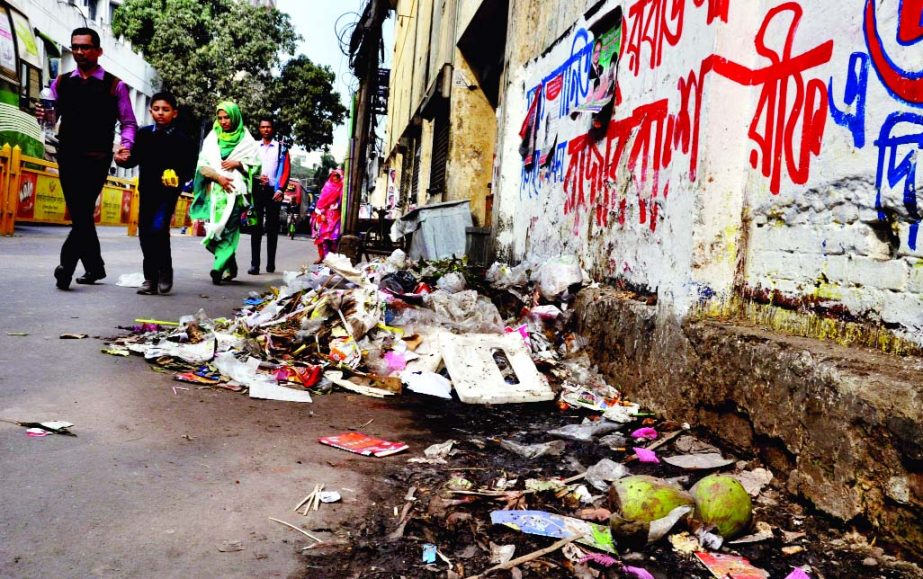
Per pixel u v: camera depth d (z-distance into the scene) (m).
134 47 32.25
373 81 10.78
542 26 6.71
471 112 11.23
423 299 5.14
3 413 2.83
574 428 3.29
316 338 4.24
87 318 4.88
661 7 3.91
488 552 2.01
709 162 3.24
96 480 2.28
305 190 29.70
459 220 8.62
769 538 2.15
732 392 2.83
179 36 31.05
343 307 4.44
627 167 4.30
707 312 3.26
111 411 2.99
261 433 2.92
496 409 3.70
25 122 14.16
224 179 7.14
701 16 3.38
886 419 2.03
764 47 3.16
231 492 2.29
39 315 4.84
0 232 10.82
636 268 4.08
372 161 33.91
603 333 4.19
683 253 3.34
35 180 12.38
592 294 4.50
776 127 3.04
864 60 2.53
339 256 5.04
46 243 10.16
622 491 2.17
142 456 2.52
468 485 2.50
